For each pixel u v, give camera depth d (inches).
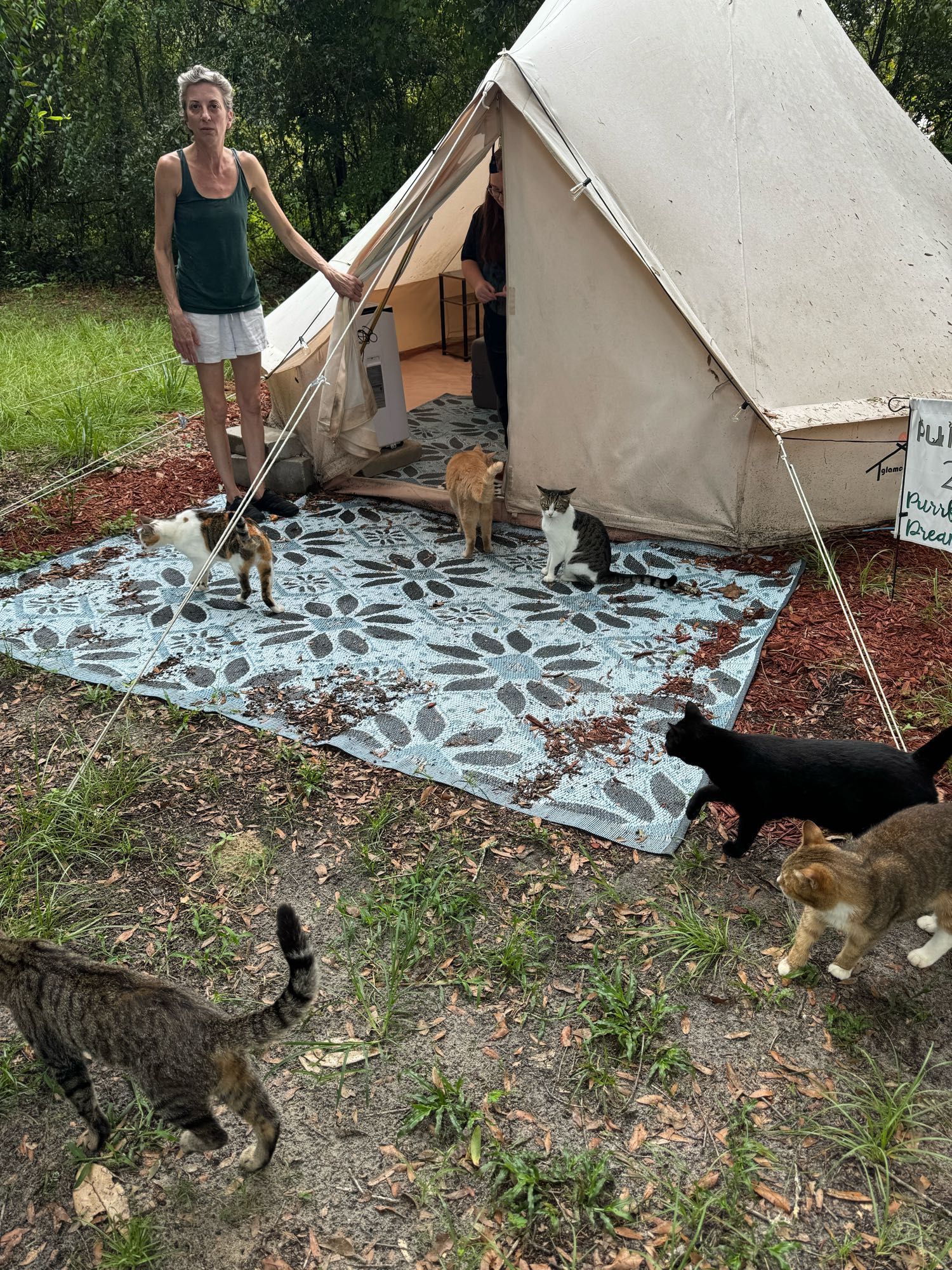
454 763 157.2
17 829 146.6
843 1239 88.7
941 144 537.0
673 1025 111.2
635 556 227.0
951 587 204.2
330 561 233.9
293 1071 107.2
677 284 208.7
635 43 225.9
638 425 223.5
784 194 224.1
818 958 120.0
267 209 233.9
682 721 130.1
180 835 144.5
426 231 360.8
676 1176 94.4
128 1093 106.1
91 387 368.8
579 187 203.3
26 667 190.7
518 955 118.8
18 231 647.8
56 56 317.7
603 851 137.8
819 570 212.5
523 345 229.8
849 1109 100.4
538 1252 88.2
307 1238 90.6
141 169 561.9
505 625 200.2
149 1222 92.2
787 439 210.5
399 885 132.7
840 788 122.8
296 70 525.0
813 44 250.7
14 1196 96.2
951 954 120.5
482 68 526.0
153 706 177.2
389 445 290.0
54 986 94.2
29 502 267.1
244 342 238.7
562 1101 102.7
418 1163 97.0
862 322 219.9
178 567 233.1
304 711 173.0
